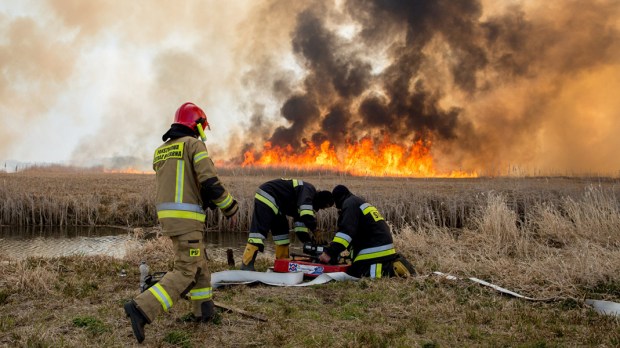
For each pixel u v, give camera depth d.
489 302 5.63
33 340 4.22
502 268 7.09
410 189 18.14
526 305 5.56
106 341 4.27
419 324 4.76
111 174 32.12
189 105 4.82
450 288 6.20
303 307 5.43
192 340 4.33
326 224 15.00
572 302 5.59
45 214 15.27
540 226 10.91
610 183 21.06
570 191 15.84
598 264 6.59
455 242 9.76
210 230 14.60
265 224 7.18
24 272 6.17
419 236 9.88
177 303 5.34
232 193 16.20
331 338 4.43
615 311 5.19
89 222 15.03
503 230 9.84
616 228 9.90
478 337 4.52
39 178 24.41
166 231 4.44
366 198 16.02
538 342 4.30
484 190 16.70
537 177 27.06
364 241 6.91
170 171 4.50
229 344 4.28
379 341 4.31
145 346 4.20
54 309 5.23
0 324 4.66
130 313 4.07
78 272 7.01
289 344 4.29
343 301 5.65
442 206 15.40
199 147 4.54
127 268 7.35
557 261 7.07
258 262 8.45
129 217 15.50
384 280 6.53
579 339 4.45
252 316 4.93
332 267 6.91
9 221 15.14
